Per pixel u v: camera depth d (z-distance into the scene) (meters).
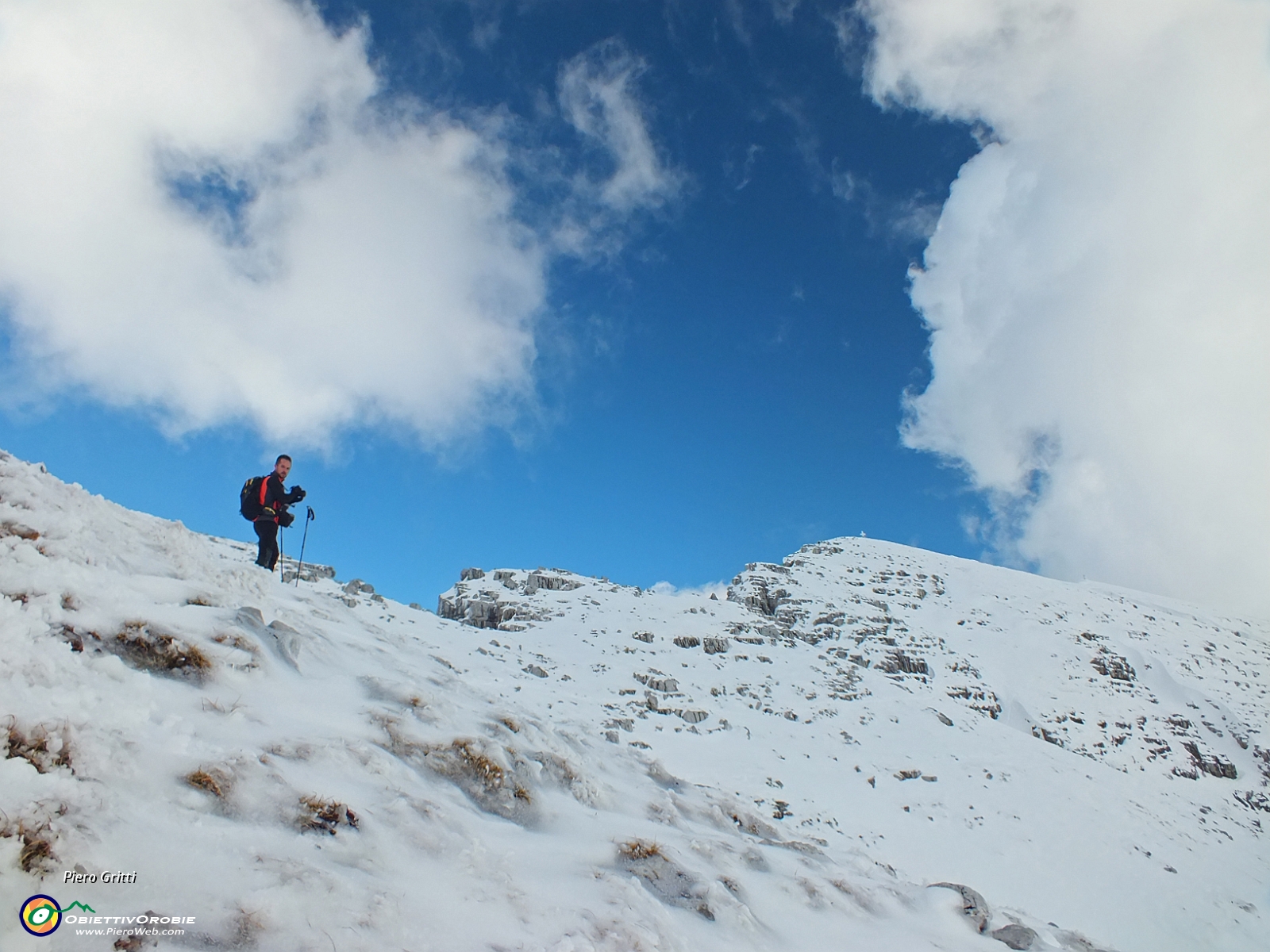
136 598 6.48
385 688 8.39
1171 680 67.69
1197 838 37.91
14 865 3.20
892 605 79.56
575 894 5.70
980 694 57.41
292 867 4.20
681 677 44.16
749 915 6.89
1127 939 26.34
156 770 4.41
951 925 9.30
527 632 51.34
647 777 11.65
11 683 4.23
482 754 7.64
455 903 4.80
